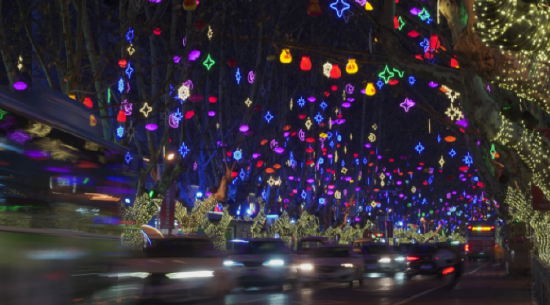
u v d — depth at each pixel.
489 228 56.47
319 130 37.00
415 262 28.27
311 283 25.50
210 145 30.67
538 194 16.12
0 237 5.96
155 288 11.99
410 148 59.38
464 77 10.31
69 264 7.61
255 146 31.52
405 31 18.00
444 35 13.35
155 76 21.94
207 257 13.46
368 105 45.22
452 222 110.31
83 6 17.38
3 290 5.95
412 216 91.44
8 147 6.33
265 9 27.53
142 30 19.20
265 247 21.12
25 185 6.65
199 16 21.48
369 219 65.62
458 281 26.38
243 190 33.59
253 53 30.23
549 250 20.77
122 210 10.12
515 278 28.25
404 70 11.45
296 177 42.44
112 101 23.38
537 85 7.38
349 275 22.81
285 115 33.03
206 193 31.33
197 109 29.72
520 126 10.30
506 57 7.23
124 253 10.57
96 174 8.82
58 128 7.49
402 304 15.87
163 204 28.59
